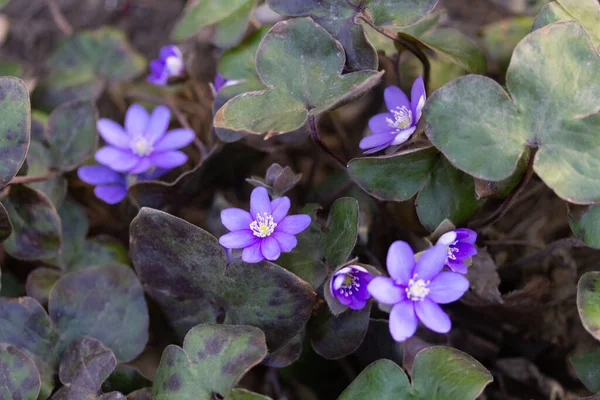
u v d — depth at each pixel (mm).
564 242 415
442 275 373
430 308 369
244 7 444
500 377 437
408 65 473
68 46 533
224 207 456
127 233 481
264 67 399
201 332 383
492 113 376
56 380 409
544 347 442
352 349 400
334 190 464
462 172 401
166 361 385
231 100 394
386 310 385
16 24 581
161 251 401
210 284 401
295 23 397
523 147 376
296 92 397
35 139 462
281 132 388
